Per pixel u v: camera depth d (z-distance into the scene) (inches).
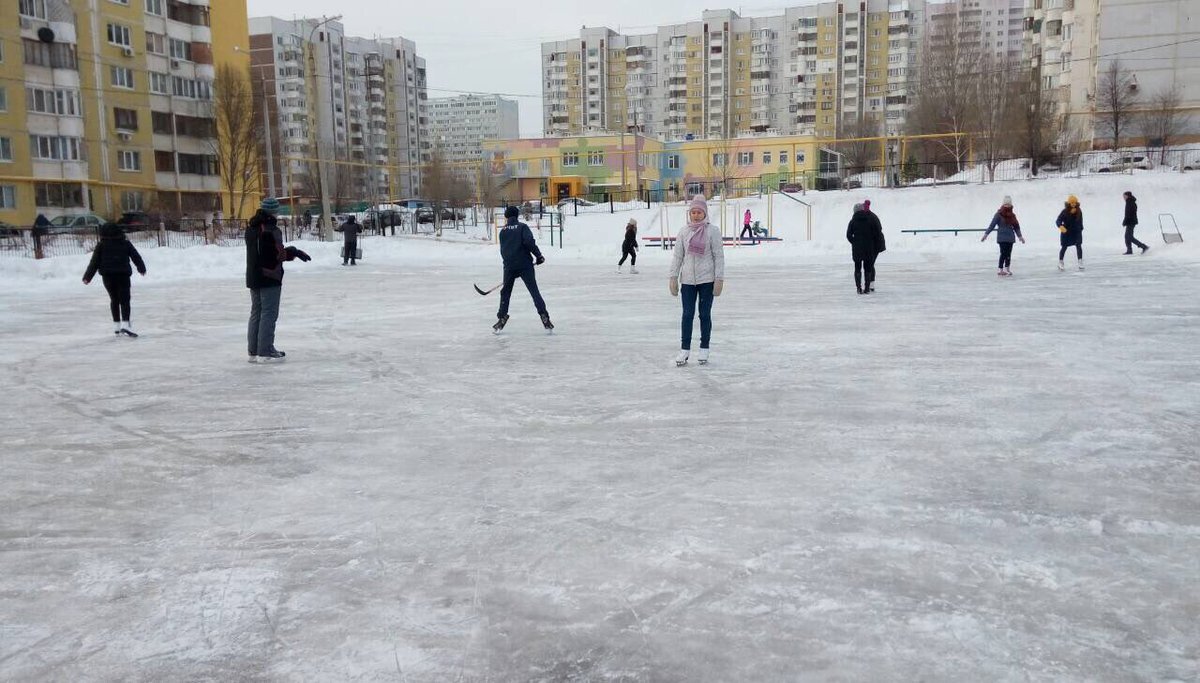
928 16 4062.5
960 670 111.7
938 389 287.7
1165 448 211.0
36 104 1770.4
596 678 112.2
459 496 186.9
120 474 209.6
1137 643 117.7
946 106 2230.6
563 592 137.8
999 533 157.9
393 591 139.8
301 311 579.5
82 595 141.1
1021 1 4471.0
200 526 172.1
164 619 132.1
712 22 4301.2
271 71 3946.9
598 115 4648.1
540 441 232.2
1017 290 596.1
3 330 497.4
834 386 297.1
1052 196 1542.8
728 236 1636.3
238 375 345.7
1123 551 148.8
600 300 620.7
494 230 1935.3
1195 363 323.6
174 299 678.5
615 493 186.2
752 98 4325.8
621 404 276.2
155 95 2102.6
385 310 581.9
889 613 127.6
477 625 127.6
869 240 601.0
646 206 2090.3
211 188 2258.9
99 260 461.7
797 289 657.0
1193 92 2169.0
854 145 2659.9
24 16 1747.0
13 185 1737.2
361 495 189.0
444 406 279.4
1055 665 112.5
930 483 187.6
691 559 149.2
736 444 224.1
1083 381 295.3
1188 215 1406.3
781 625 125.0
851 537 157.3
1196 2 2150.6
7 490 197.9
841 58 4148.6
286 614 132.7
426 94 5059.1
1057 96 2497.5
